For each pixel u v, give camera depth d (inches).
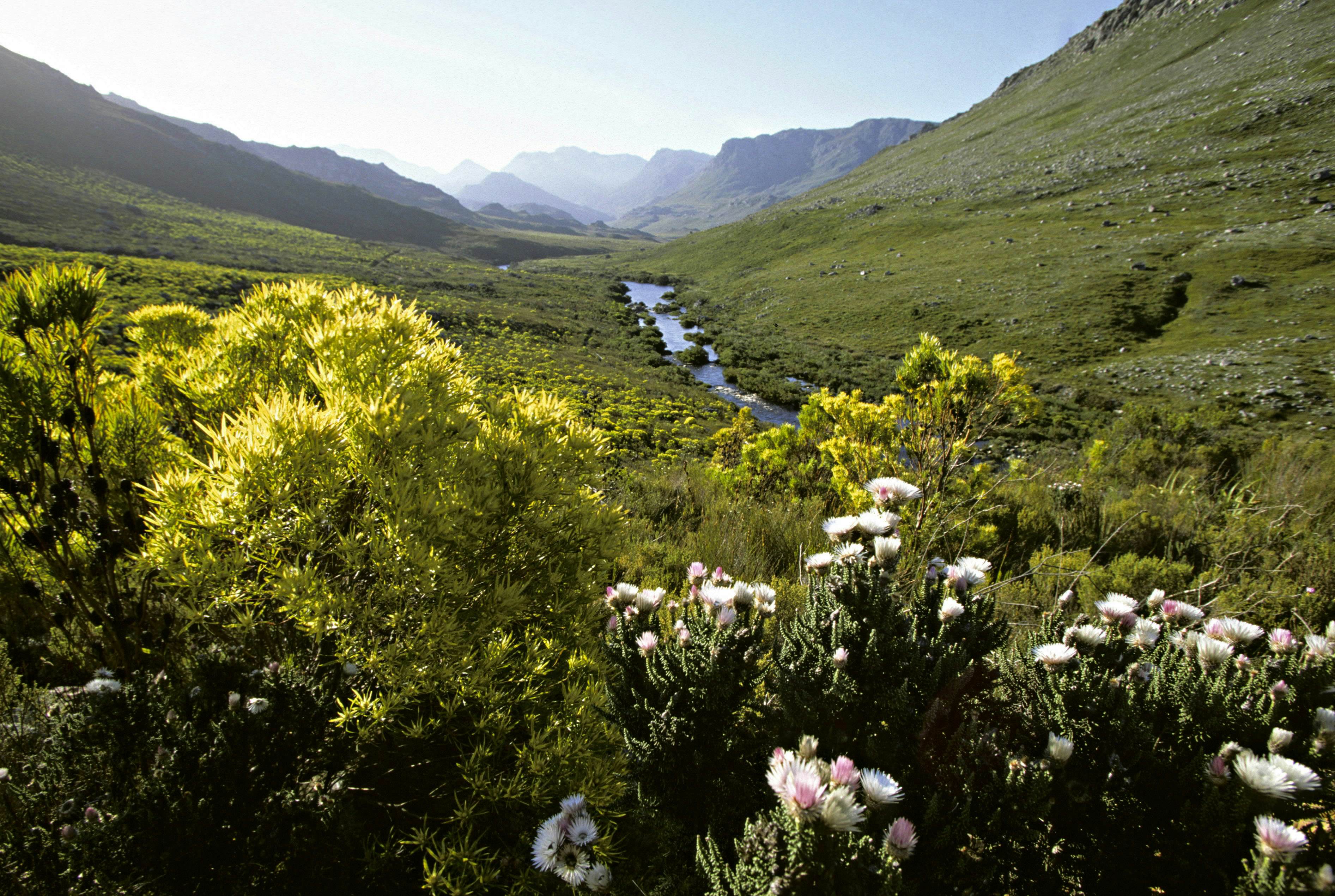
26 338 85.4
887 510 83.0
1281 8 3634.4
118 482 94.6
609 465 108.3
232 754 59.4
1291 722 61.4
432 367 96.0
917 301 1977.1
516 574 86.0
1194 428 419.2
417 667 67.7
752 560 161.9
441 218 7805.1
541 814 68.9
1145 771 60.1
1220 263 1632.6
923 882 53.1
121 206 4183.1
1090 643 70.0
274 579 71.4
